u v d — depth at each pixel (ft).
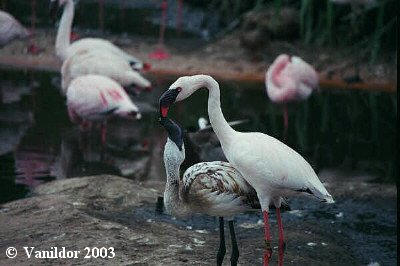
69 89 40.14
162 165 35.27
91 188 29.99
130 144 38.40
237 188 21.53
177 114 44.14
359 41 59.00
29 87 48.24
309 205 30.07
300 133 41.52
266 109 46.68
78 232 24.72
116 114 39.14
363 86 53.57
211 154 31.35
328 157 37.04
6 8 67.26
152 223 27.02
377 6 56.90
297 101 45.19
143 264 22.29
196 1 67.56
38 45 58.08
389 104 48.98
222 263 23.07
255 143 21.63
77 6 66.74
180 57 57.11
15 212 27.09
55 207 27.37
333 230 27.45
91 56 44.98
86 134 39.75
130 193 29.76
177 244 24.48
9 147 36.58
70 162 34.96
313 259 24.34
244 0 64.95
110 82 40.32
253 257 23.99
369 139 40.75
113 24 63.93
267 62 56.90
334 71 55.83
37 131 39.45
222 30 63.36
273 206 22.71
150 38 61.36
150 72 53.36
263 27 59.26
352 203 30.25
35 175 32.89
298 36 59.88
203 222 27.78
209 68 55.36
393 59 56.34
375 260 25.03
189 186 21.49
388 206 29.96
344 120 44.75
